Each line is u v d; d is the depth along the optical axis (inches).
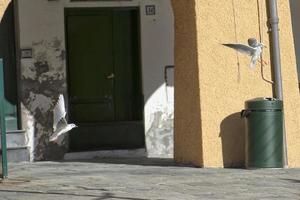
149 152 599.5
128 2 600.7
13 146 567.5
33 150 574.2
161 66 603.8
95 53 607.2
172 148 604.7
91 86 606.2
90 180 430.6
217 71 490.0
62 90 581.3
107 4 597.6
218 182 415.8
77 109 601.3
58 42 581.0
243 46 465.7
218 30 492.4
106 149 592.7
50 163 547.8
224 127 490.6
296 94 509.0
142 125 603.8
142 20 600.7
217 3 492.4
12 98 577.0
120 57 613.3
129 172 470.6
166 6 605.0
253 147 478.6
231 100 493.7
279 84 500.4
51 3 578.9
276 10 501.7
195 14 486.3
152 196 364.5
